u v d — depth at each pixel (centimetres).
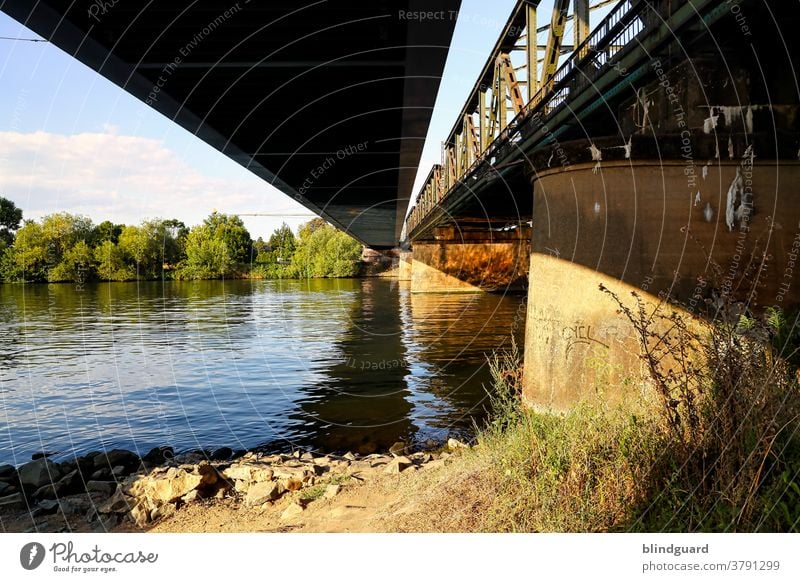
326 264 8588
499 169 1962
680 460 406
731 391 402
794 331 610
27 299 4134
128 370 1681
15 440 1080
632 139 818
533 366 946
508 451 517
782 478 360
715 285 743
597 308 849
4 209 5684
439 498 494
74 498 669
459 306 3544
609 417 487
